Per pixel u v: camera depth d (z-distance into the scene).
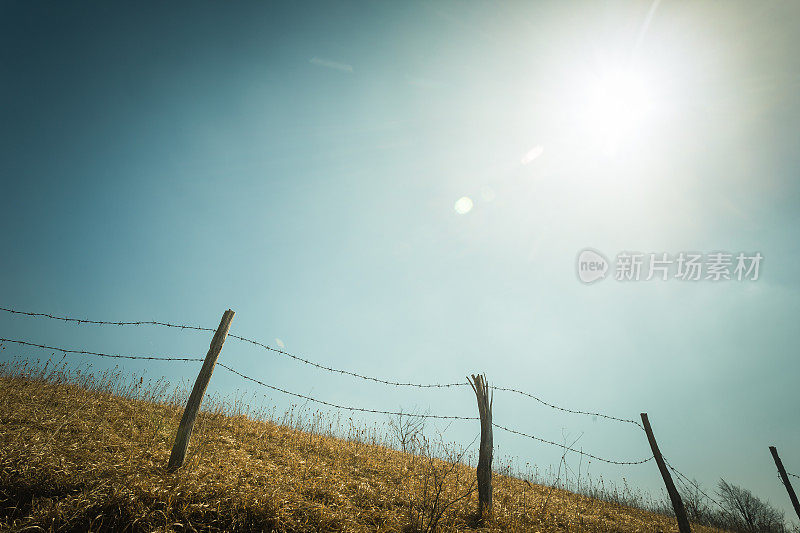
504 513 3.63
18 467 2.37
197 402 2.94
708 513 7.77
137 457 2.96
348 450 5.31
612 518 5.00
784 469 6.34
